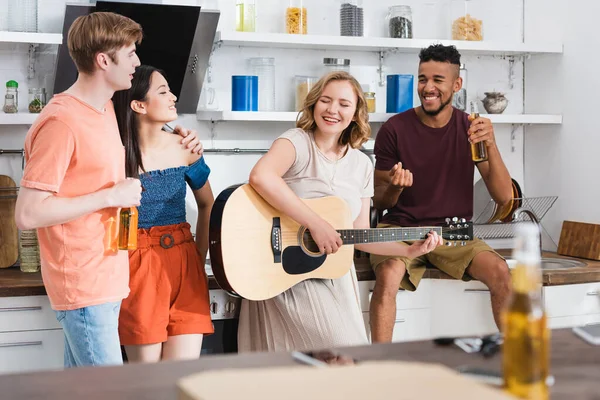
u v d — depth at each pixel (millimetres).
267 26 3557
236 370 1042
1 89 3217
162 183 2670
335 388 971
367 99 3564
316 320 2705
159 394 1055
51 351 2818
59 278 2236
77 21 2262
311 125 2807
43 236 2254
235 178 3564
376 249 2945
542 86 3896
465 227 2947
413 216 3346
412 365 1065
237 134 3561
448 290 3229
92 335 2252
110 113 2361
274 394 952
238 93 3361
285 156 2725
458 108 3609
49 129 2180
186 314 2656
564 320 3201
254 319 2875
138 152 2617
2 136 3244
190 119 3484
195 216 3514
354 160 2896
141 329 2568
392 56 3777
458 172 3369
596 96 3564
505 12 3943
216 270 2670
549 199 3840
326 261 2770
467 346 1279
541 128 3910
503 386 1075
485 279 3088
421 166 3344
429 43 3570
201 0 3402
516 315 1063
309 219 2629
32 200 2156
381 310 3053
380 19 3746
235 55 3537
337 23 3676
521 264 1073
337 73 2771
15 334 2783
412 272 3168
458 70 3330
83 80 2277
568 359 1228
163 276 2627
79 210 2164
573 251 3617
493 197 3395
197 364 1186
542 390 1053
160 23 2957
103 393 1057
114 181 2285
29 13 3066
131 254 2619
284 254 2699
